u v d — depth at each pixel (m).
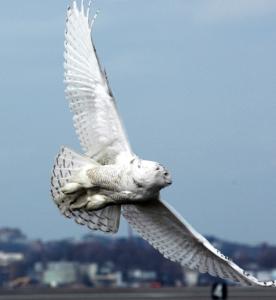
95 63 18.16
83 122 18.20
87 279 133.75
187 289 101.25
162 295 82.50
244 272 17.06
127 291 101.12
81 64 18.30
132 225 17.95
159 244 17.84
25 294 93.94
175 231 17.70
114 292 96.38
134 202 17.67
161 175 17.34
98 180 17.75
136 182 17.41
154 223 17.86
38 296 86.38
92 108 18.14
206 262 17.53
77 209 18.02
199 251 17.61
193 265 17.61
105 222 18.02
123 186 17.55
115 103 17.98
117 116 17.95
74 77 18.31
